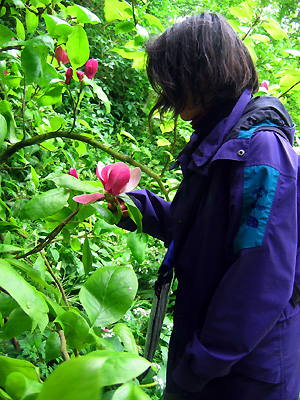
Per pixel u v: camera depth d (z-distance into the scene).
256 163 0.87
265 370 0.93
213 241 0.95
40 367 1.42
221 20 0.96
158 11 5.40
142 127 5.08
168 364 1.13
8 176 2.46
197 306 0.99
